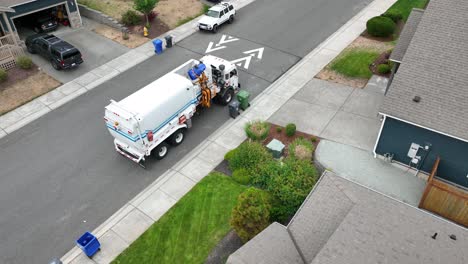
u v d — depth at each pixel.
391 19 29.14
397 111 16.41
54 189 17.73
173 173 18.30
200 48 27.98
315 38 28.56
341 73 24.53
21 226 16.16
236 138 20.08
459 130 15.23
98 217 16.42
